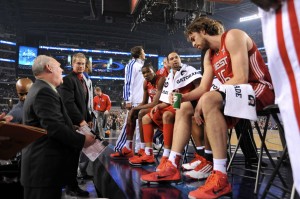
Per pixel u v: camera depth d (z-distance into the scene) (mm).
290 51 715
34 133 1322
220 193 1722
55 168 1911
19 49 32656
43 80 2072
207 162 2434
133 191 2061
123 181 2426
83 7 30406
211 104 1757
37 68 2084
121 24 34344
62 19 33344
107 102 9969
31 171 1882
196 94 2188
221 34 2125
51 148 1919
